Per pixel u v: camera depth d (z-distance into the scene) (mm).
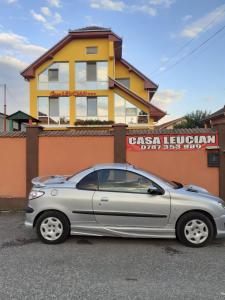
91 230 6965
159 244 6965
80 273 5277
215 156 10523
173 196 6848
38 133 10891
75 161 10859
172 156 10641
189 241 6770
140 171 7109
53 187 7078
